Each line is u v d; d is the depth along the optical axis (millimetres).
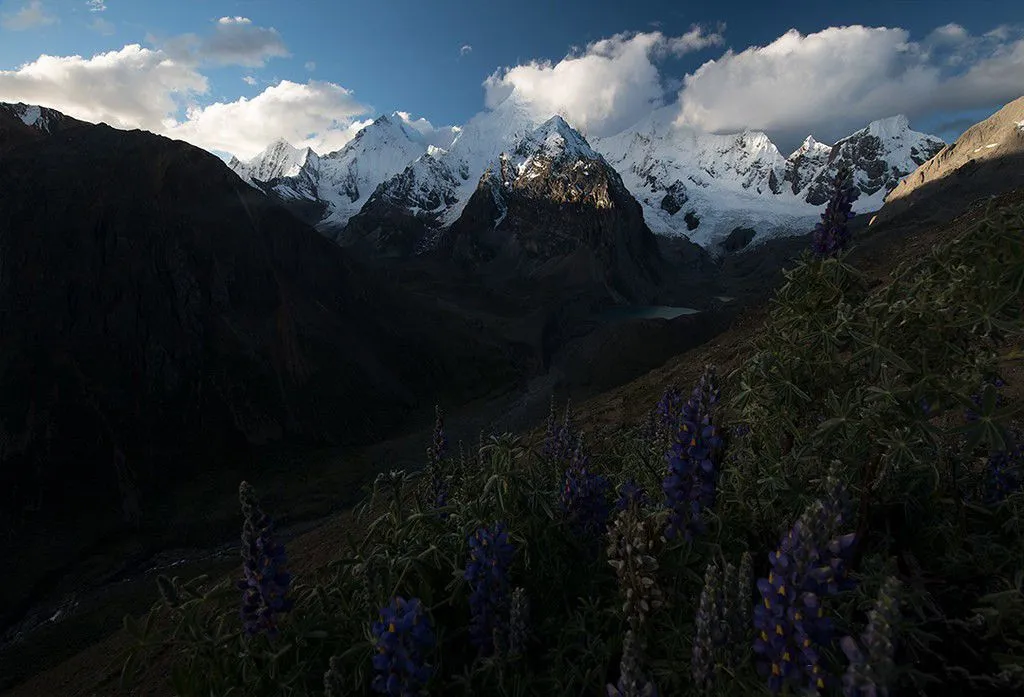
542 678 2713
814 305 3098
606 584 3273
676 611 2713
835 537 2059
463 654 3066
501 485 3447
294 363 146250
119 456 105938
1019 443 2947
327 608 3070
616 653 2693
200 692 2707
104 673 19422
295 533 94312
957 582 2615
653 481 4121
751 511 3061
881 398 2611
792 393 2846
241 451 120312
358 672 2596
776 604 1893
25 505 91750
